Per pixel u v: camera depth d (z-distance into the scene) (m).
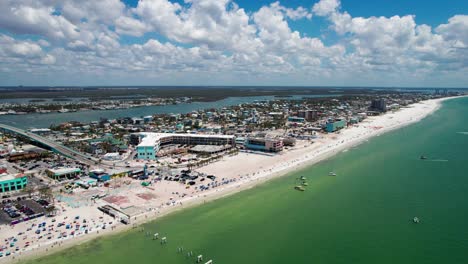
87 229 137.88
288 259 114.75
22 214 151.50
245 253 119.50
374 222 141.62
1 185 181.50
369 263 110.94
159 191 186.00
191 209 160.62
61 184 197.62
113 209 159.12
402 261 111.50
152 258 117.00
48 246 124.25
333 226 139.12
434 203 160.88
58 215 151.38
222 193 183.25
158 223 145.00
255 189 190.00
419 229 134.12
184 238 131.50
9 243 125.44
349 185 192.38
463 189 180.25
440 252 116.38
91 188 190.38
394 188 184.62
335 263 111.50
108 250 122.38
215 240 129.62
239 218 149.25
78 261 114.94
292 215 151.38
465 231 131.25
